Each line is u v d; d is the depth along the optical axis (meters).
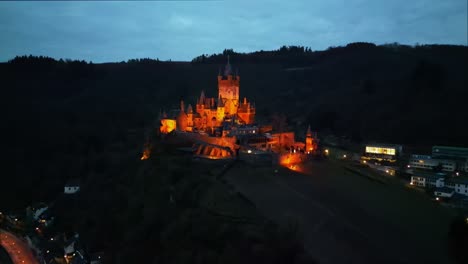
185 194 95.06
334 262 66.00
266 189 96.25
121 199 114.62
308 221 80.00
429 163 116.62
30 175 158.75
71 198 137.62
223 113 147.38
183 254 73.62
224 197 89.94
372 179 111.06
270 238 70.69
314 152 135.00
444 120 142.62
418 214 87.81
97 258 96.00
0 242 119.19
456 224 77.12
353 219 82.75
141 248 87.06
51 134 188.50
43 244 112.12
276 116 183.00
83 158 171.25
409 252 70.88
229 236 74.19
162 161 120.44
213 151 122.44
